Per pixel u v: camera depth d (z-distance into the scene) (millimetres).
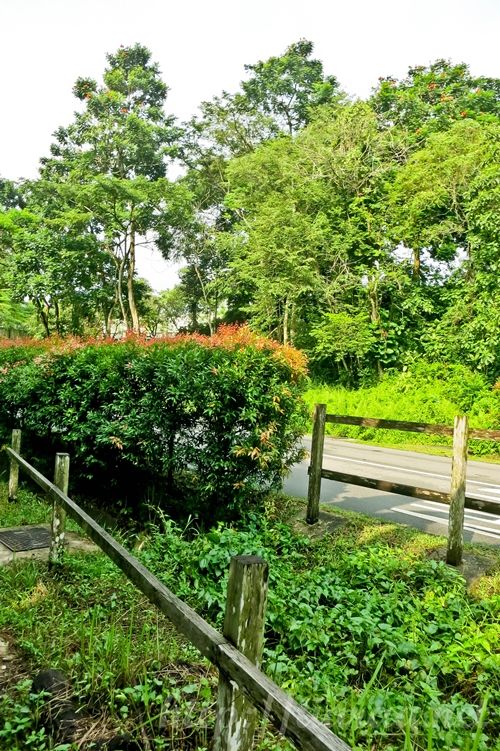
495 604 3789
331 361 22938
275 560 4508
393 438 14633
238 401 5375
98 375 6121
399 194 19922
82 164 29812
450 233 20312
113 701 2453
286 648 3346
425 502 7289
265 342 5691
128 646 2836
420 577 4277
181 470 6008
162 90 32969
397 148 21766
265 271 20734
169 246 31281
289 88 30781
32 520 5770
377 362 21219
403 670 3156
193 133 32812
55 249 26594
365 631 3275
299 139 22828
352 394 18656
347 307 20984
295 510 6211
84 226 27703
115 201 27562
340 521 5848
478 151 17688
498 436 4453
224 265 30734
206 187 31844
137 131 29938
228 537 4543
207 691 2420
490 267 16688
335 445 13406
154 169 32156
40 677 2635
